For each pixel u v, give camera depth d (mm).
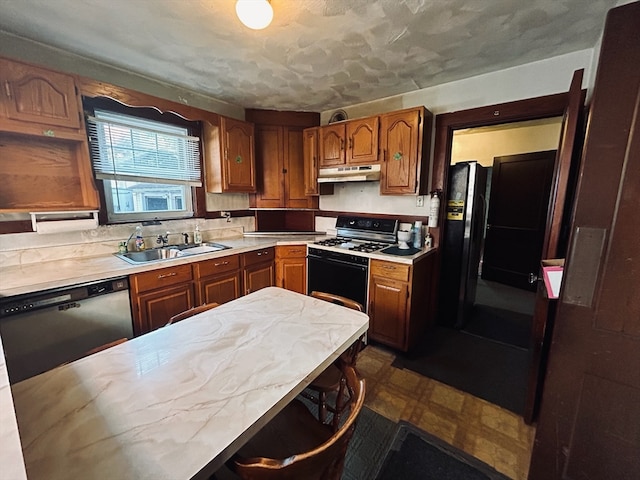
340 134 2834
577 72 1375
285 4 1425
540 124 3652
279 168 3201
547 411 1097
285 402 781
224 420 690
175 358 948
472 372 2152
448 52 1938
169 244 2637
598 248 933
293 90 2629
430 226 2684
